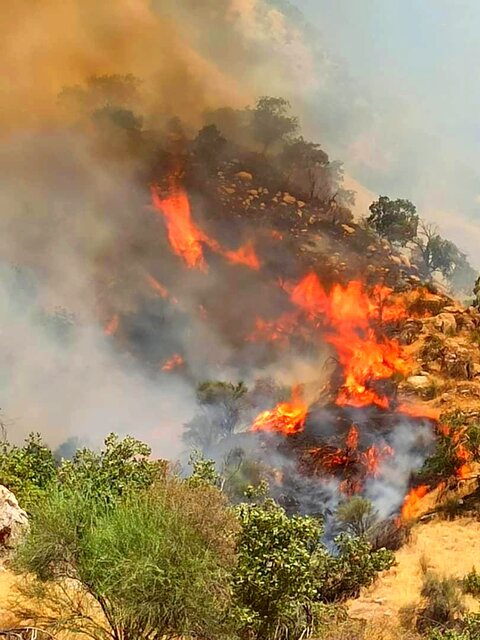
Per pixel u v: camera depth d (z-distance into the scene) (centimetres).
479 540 2547
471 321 5928
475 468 3259
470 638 1412
